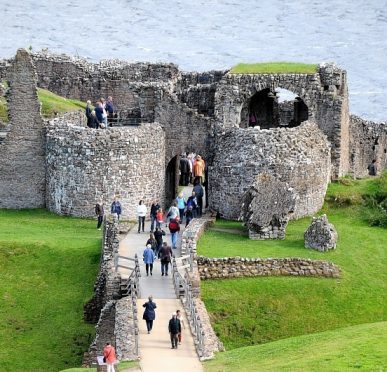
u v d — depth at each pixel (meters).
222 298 104.12
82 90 160.38
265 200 117.00
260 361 84.81
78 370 88.88
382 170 151.25
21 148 129.75
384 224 124.12
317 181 126.50
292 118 140.88
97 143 124.00
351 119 147.50
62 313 106.62
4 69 154.50
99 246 114.50
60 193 126.75
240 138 124.31
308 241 113.81
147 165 126.50
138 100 138.50
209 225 120.69
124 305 97.19
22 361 100.56
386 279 109.44
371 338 87.69
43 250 113.81
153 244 107.00
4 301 108.06
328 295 106.00
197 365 84.75
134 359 85.81
